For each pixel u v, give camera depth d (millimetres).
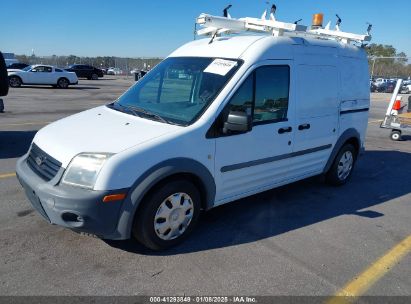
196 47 4562
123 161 3109
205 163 3646
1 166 6051
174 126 3562
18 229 3857
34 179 3314
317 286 3164
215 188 3846
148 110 4027
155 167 3248
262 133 4172
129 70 49938
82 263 3303
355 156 6035
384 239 4121
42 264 3256
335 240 4031
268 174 4430
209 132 3633
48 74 24594
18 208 4375
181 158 3420
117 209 3137
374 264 3572
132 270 3242
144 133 3428
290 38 4527
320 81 4898
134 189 3168
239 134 3912
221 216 4496
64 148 3293
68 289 2943
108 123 3730
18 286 2945
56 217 3146
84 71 38125
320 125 5004
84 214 3057
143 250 3576
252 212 4672
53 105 14867
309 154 4965
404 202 5348
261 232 4109
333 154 5430
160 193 3373
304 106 4695
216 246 3734
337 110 5273
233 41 4332
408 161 7988
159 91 4309
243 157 4023
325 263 3537
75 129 3658
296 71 4527
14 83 23891
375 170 7125
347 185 6031
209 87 3895
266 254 3639
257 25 4645
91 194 3025
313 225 4379
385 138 11062
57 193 3072
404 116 10219
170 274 3213
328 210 4895
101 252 3496
